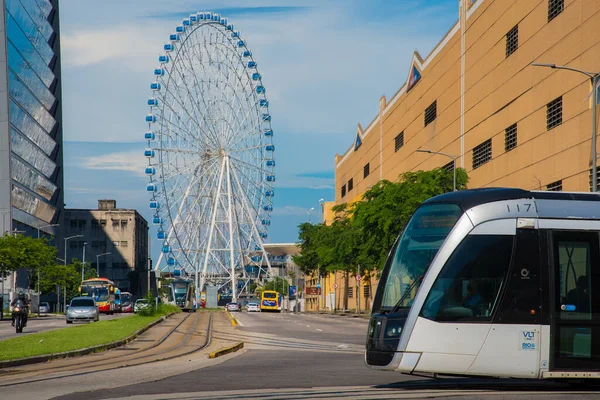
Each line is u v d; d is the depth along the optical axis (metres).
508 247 18.02
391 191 68.25
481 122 73.44
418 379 20.52
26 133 149.00
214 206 104.94
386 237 67.62
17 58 141.12
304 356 29.98
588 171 51.91
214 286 124.25
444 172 71.44
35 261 99.75
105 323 56.69
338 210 106.69
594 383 19.08
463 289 17.80
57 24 185.25
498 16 69.06
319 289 151.88
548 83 58.59
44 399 16.08
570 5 54.94
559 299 17.97
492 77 70.56
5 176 131.12
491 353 17.67
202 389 17.94
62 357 28.27
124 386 18.59
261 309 140.38
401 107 105.62
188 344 37.09
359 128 138.75
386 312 18.33
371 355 18.25
